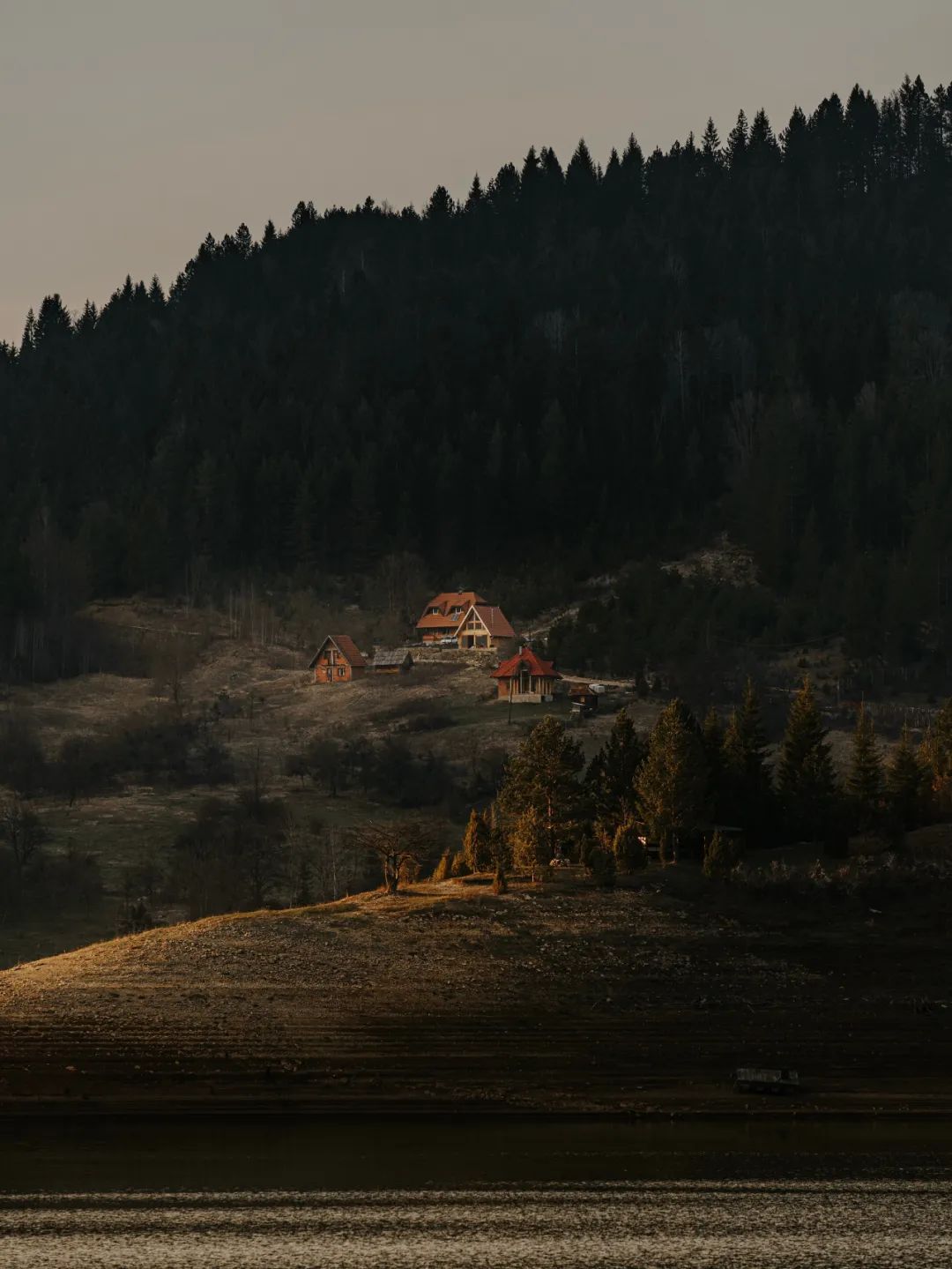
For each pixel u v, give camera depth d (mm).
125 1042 107188
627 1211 87688
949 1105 104250
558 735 159750
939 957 130250
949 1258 83812
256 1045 107750
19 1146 93062
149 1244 82938
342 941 129375
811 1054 111812
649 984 122750
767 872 148625
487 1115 99875
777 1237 85500
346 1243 83375
